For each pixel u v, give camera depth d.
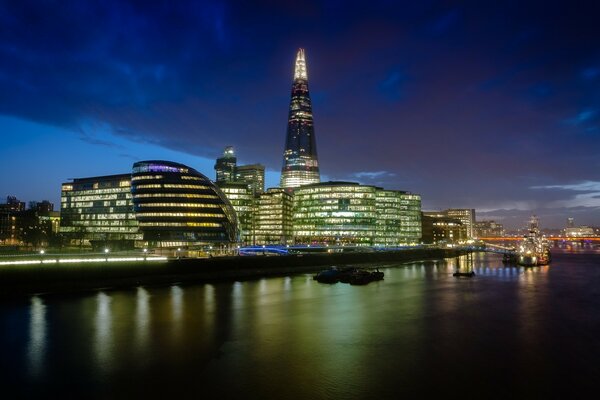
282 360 43.69
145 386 36.44
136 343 49.06
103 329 55.41
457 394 35.31
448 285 115.88
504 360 44.16
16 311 67.00
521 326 60.25
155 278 108.44
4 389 35.56
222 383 37.25
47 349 46.25
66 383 36.91
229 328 57.22
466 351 47.34
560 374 40.06
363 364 42.59
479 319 65.25
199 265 122.12
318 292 97.56
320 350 47.38
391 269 184.00
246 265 140.00
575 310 74.06
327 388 36.38
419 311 72.25
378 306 77.38
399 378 38.78
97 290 93.75
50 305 72.81
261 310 71.50
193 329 56.28
